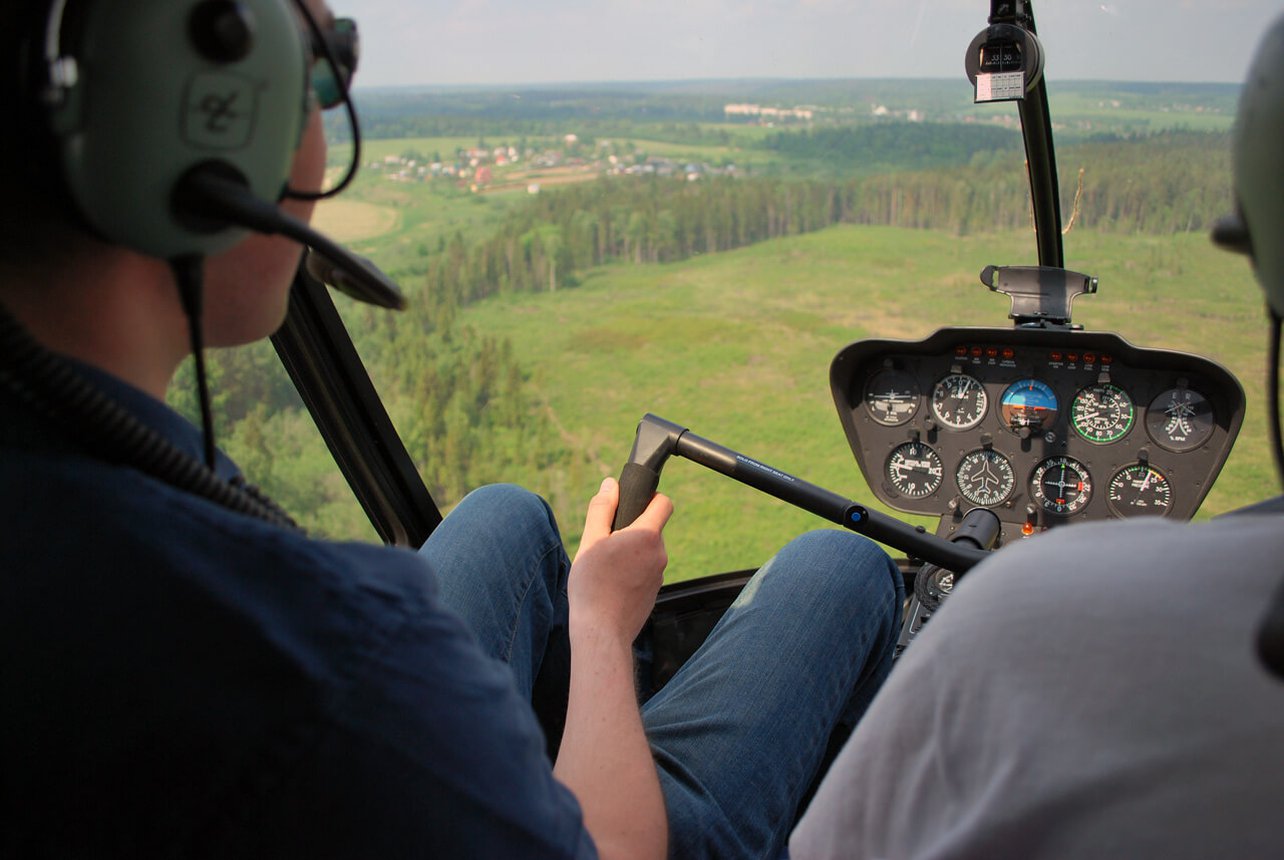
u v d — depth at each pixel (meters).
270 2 0.42
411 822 0.40
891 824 0.36
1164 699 0.29
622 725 0.69
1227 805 0.27
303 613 0.40
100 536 0.38
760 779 0.82
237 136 0.41
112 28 0.37
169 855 0.39
